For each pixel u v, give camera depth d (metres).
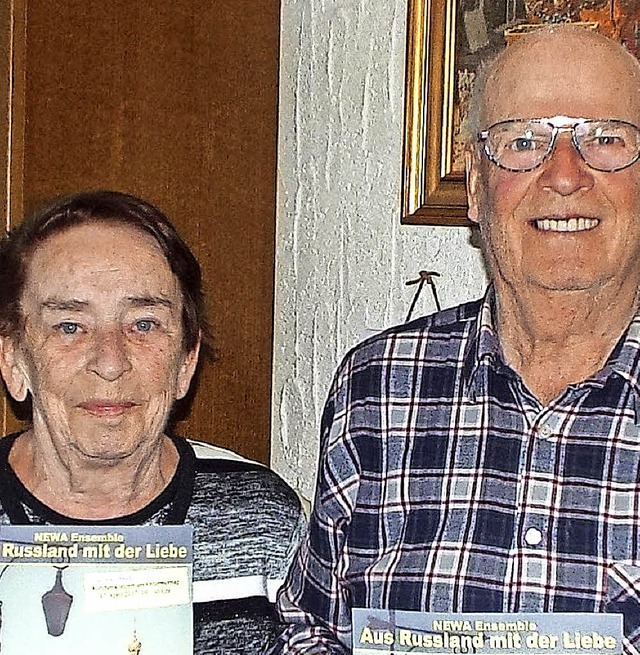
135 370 1.11
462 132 1.58
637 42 1.51
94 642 1.10
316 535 1.23
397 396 1.22
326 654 1.18
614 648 1.06
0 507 1.15
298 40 1.73
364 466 1.21
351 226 1.70
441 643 1.08
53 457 1.14
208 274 1.61
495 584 1.12
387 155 1.67
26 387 1.15
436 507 1.17
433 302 1.65
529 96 1.10
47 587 1.11
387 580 1.17
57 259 1.11
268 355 1.69
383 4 1.67
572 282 1.08
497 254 1.13
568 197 1.07
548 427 1.14
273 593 1.22
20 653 1.09
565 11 1.53
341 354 1.71
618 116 1.08
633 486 1.10
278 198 1.75
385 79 1.67
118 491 1.16
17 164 1.43
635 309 1.17
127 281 1.11
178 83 1.56
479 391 1.19
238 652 1.17
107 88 1.50
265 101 1.66
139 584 1.12
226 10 1.60
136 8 1.51
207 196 1.60
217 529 1.19
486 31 1.57
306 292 1.74
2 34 1.42
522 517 1.12
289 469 1.75
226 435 1.65
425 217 1.60
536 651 1.07
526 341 1.16
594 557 1.10
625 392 1.14
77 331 1.11
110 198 1.16
